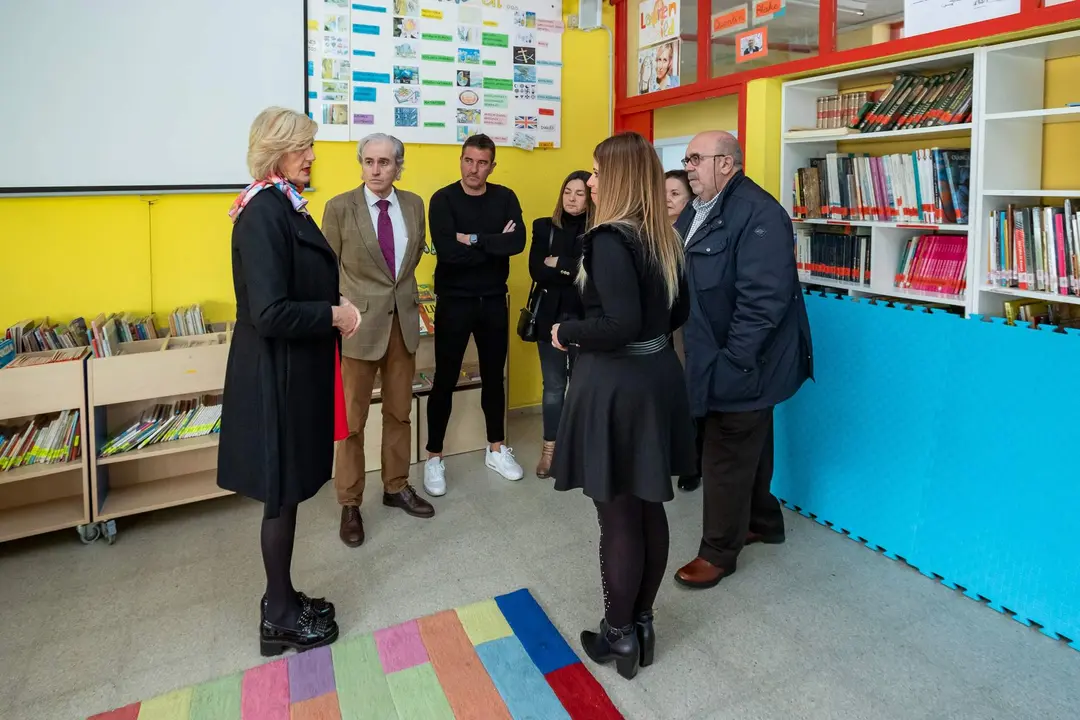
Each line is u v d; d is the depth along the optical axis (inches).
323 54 139.6
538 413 178.5
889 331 106.3
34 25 113.3
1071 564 85.0
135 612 93.6
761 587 99.5
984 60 94.4
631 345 73.0
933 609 94.0
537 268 130.6
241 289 76.5
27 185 116.0
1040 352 87.1
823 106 125.6
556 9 163.9
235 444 77.0
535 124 164.7
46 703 76.6
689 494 132.3
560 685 78.7
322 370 80.6
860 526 112.2
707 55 142.4
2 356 105.4
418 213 117.4
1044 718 74.0
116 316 122.9
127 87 121.4
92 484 109.7
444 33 151.0
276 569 83.0
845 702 76.6
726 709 75.8
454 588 99.1
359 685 78.8
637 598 81.3
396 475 122.1
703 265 94.7
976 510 95.2
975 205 97.2
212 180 131.1
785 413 125.0
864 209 114.8
